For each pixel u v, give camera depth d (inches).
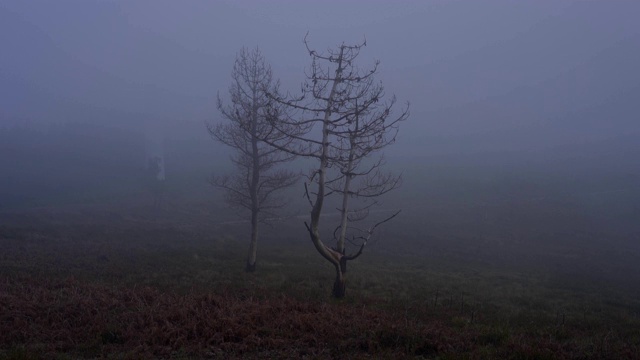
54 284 584.4
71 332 387.9
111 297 500.1
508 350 373.1
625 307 755.4
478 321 523.8
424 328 412.8
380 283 826.8
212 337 373.4
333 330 394.0
